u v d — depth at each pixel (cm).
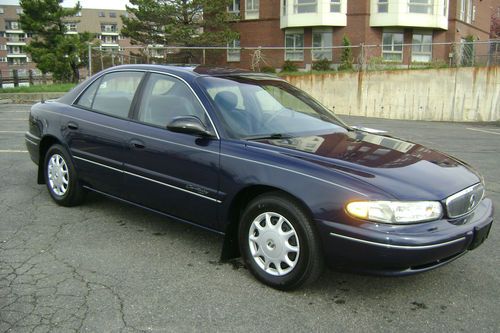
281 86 502
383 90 2189
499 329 320
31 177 680
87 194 557
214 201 396
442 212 338
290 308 341
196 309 336
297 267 351
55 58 3600
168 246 447
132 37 3219
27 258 413
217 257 426
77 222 504
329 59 2397
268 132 418
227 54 2356
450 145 1139
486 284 387
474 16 3638
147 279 380
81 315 324
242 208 398
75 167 527
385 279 391
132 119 471
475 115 2136
